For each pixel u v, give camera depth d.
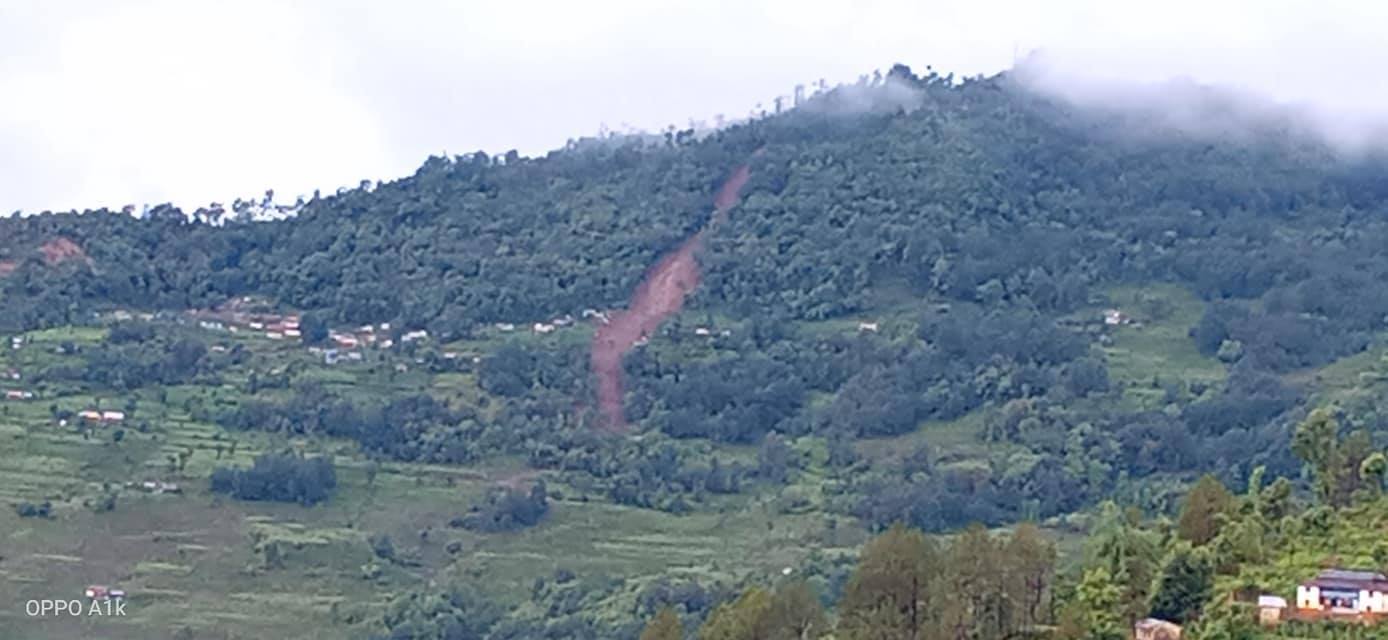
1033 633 109.12
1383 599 105.69
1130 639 106.69
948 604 110.44
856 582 112.19
